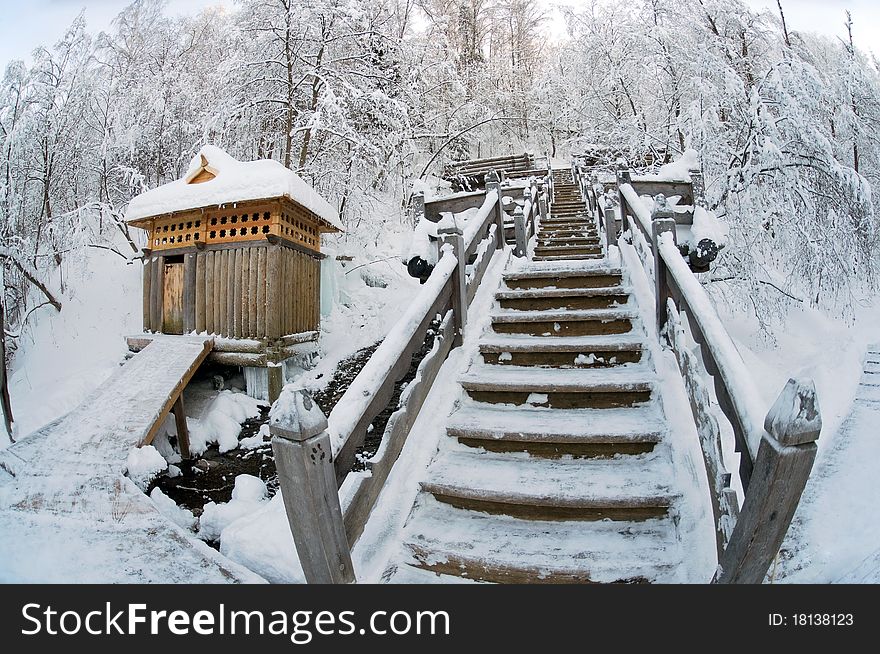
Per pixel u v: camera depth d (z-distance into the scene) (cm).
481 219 488
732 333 865
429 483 255
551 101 1864
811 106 781
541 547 220
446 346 344
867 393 456
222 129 948
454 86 1464
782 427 141
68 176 998
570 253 653
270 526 285
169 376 527
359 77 1047
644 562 203
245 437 541
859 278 823
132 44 1202
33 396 667
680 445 252
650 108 1167
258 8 957
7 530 326
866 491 257
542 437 271
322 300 826
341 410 215
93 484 381
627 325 377
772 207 755
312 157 1042
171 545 300
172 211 630
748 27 923
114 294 889
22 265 788
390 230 1207
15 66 878
